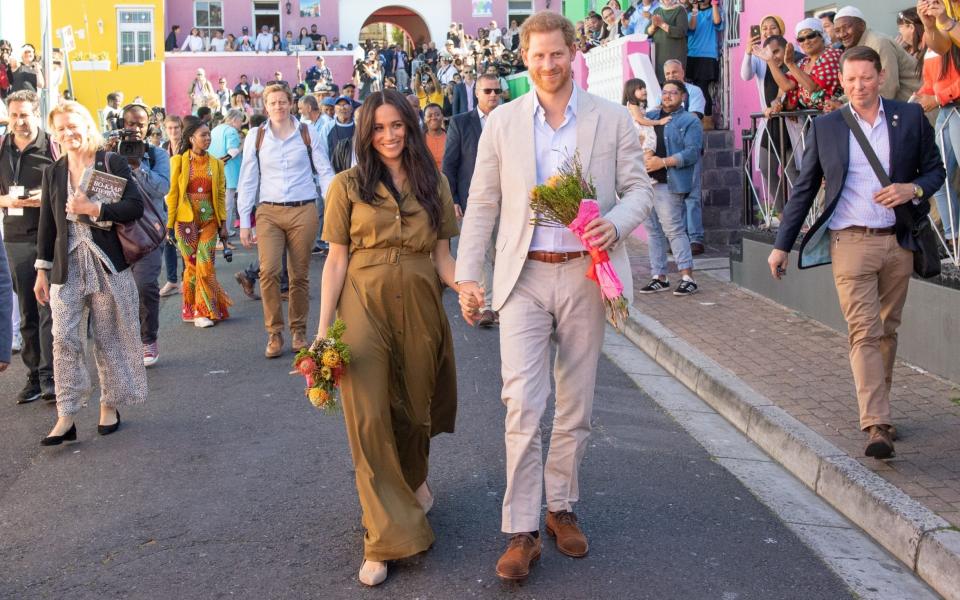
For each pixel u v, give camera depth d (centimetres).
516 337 443
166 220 1009
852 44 812
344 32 4022
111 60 3706
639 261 1263
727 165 1352
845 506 516
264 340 940
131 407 725
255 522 508
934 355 695
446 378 487
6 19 1809
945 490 493
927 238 548
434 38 4053
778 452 598
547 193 423
